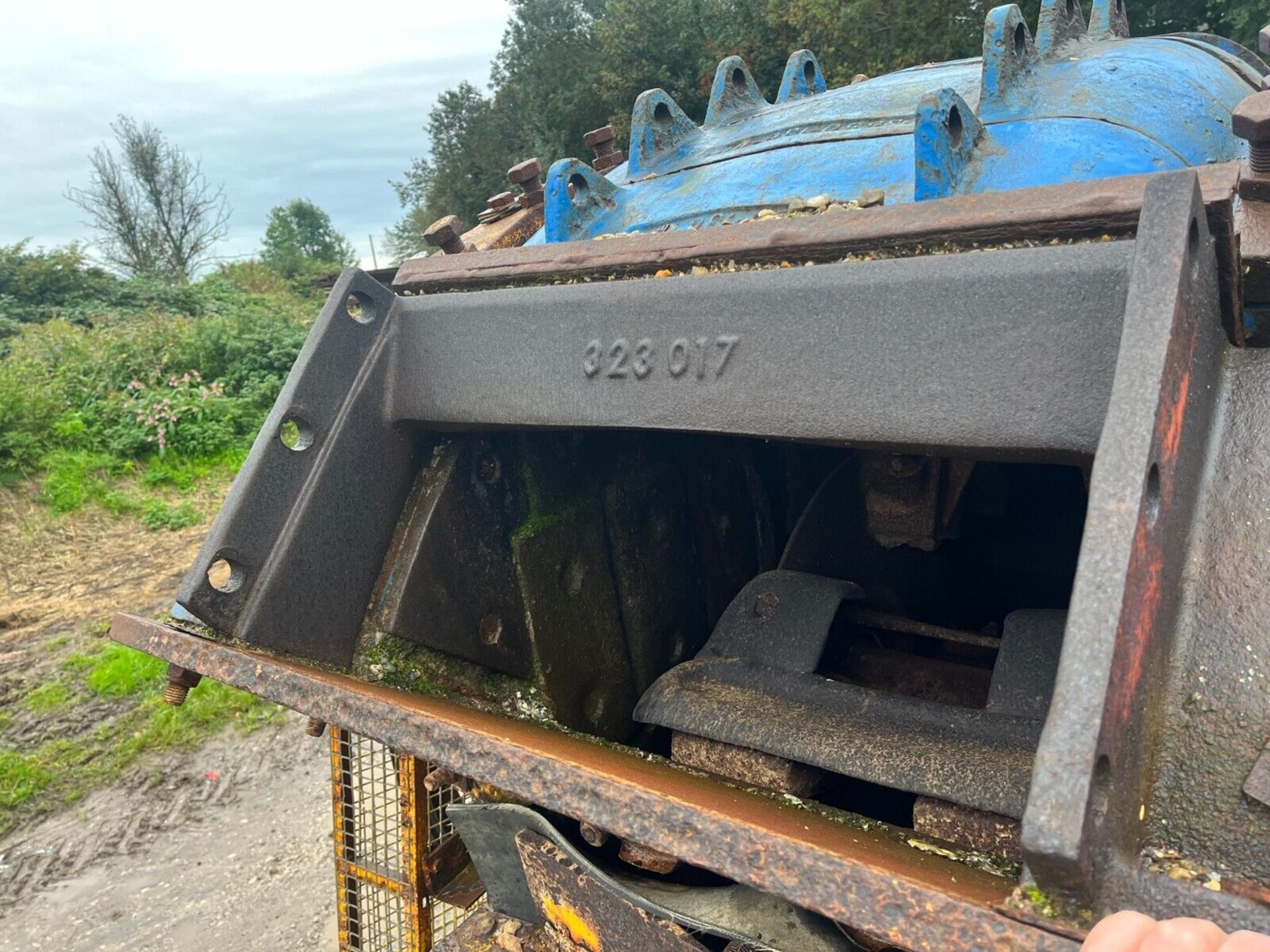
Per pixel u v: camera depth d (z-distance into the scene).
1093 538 0.88
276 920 3.45
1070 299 1.11
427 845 2.15
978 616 2.57
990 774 1.31
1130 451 0.90
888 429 1.23
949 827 1.30
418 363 1.74
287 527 1.64
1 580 7.17
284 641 1.62
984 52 1.94
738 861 0.95
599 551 2.07
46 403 9.21
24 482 8.51
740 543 2.45
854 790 1.77
